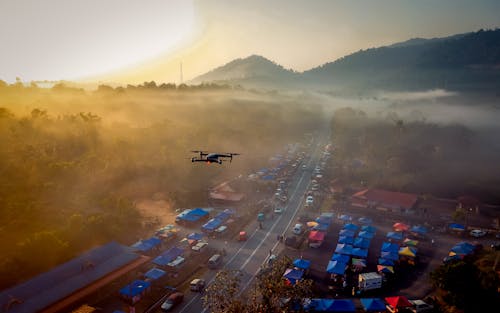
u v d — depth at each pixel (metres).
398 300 62.56
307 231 98.62
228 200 120.19
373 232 94.88
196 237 90.75
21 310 56.62
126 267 72.44
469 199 120.12
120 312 59.19
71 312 58.78
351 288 70.56
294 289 47.72
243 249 87.94
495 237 95.69
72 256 76.88
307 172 160.00
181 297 66.12
